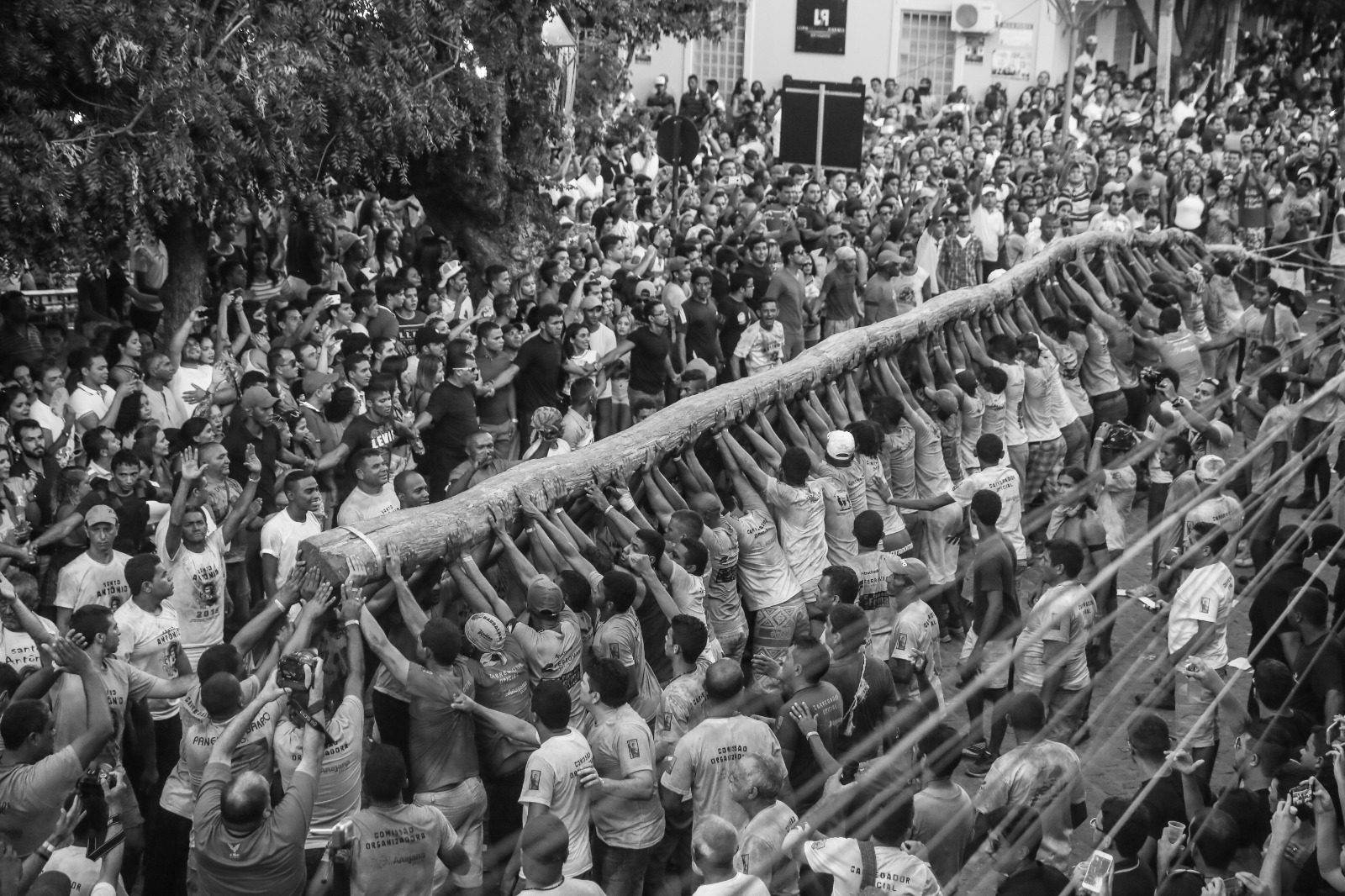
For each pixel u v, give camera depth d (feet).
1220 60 121.70
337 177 44.37
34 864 19.58
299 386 35.99
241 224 48.29
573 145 60.23
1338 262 70.90
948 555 34.40
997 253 65.57
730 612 28.48
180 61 36.32
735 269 51.72
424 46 44.45
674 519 26.21
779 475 32.60
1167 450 36.96
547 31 50.70
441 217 51.98
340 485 34.32
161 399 35.32
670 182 71.92
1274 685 25.26
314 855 20.15
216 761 18.81
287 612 22.12
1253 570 39.68
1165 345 48.24
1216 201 75.25
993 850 21.80
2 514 28.53
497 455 38.37
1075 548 28.32
